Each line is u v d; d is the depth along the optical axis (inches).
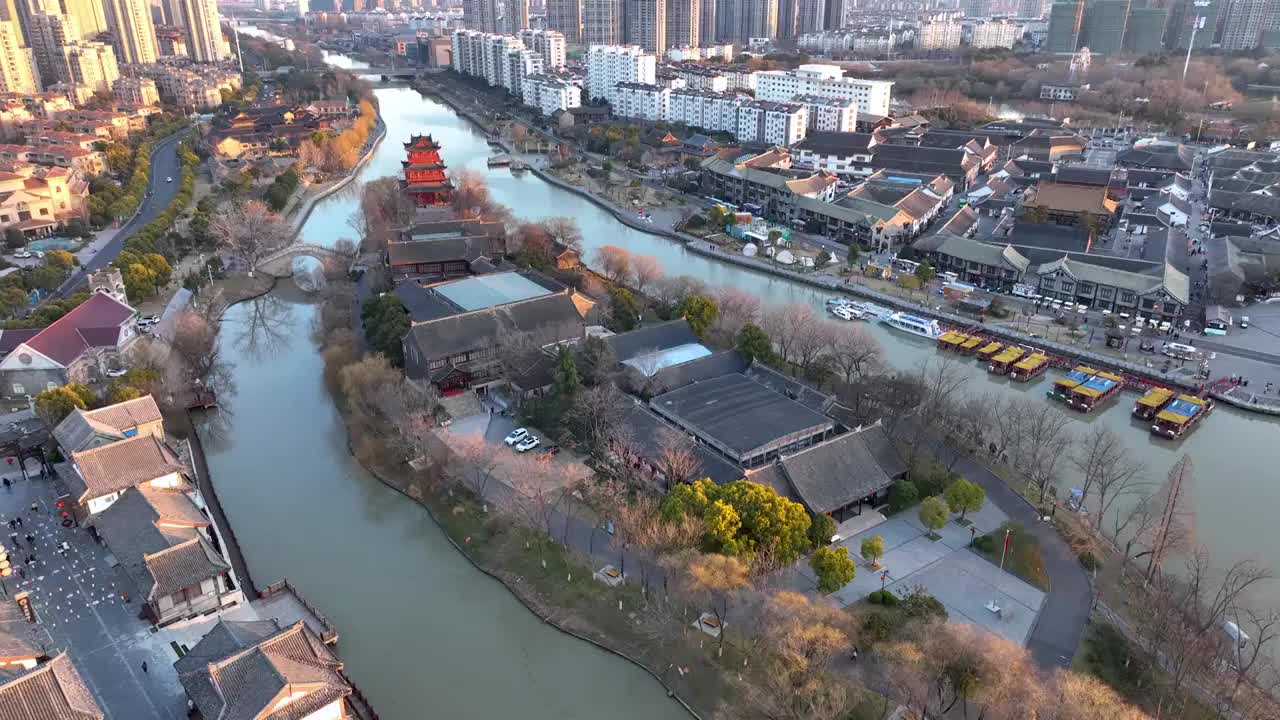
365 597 4244.6
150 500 4360.2
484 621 4089.6
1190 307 7657.5
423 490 5044.3
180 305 7485.2
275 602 4114.2
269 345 7263.8
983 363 6835.6
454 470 5118.1
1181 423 5669.3
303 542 4667.8
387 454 5383.9
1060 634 3821.4
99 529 4296.3
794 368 6318.9
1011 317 7583.7
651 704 3614.7
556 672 3784.5
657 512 4215.1
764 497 4104.3
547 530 4557.1
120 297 7155.5
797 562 4133.9
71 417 4987.7
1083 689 3181.6
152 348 6269.7
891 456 4859.7
